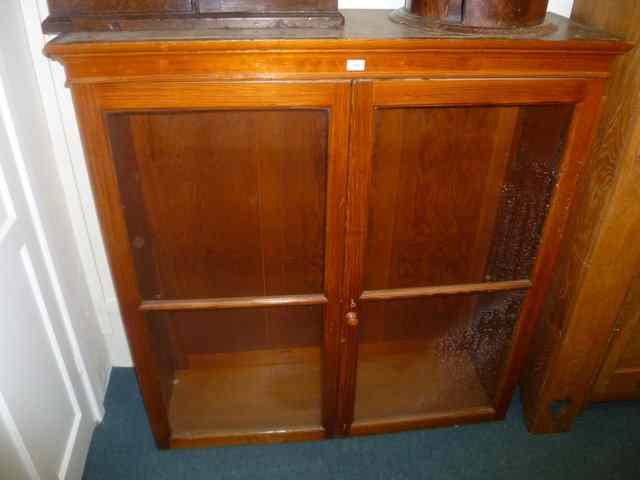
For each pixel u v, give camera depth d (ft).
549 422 4.89
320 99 3.08
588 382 4.62
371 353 5.36
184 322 4.90
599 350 4.42
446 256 4.67
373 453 4.78
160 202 4.05
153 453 4.74
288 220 4.27
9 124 3.37
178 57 2.87
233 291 4.69
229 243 4.37
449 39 2.92
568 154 3.48
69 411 4.28
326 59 2.95
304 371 5.24
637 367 4.79
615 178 3.60
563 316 4.33
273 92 3.03
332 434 4.81
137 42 2.76
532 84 3.18
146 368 4.14
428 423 4.87
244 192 4.09
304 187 4.09
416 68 3.04
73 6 3.00
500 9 3.10
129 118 3.61
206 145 3.82
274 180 4.04
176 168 3.90
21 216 3.49
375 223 4.33
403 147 3.97
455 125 3.92
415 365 5.31
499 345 4.73
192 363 5.20
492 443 4.88
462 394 5.08
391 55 2.97
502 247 4.49
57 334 4.06
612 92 3.56
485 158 4.13
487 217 4.47
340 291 3.87
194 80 2.96
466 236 4.57
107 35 2.94
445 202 4.33
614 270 3.97
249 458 4.72
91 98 2.97
